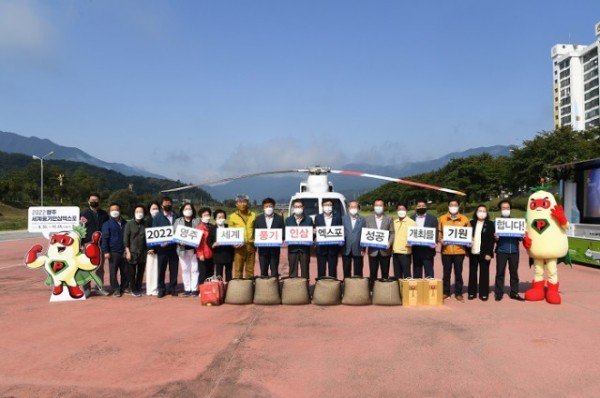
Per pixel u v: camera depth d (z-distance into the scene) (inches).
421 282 364.2
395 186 3892.7
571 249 633.6
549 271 377.7
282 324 312.0
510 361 239.8
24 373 229.1
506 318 325.4
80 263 403.5
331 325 308.8
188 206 411.8
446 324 309.7
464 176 2345.0
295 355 250.8
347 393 203.2
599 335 284.4
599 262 580.4
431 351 255.6
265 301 365.7
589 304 372.2
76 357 251.0
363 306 362.3
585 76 4630.9
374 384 212.1
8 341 280.7
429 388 207.5
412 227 381.1
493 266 597.0
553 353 251.4
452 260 390.0
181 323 317.1
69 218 421.1
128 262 410.6
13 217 2815.0
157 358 247.9
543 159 1955.0
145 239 414.0
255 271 597.0
